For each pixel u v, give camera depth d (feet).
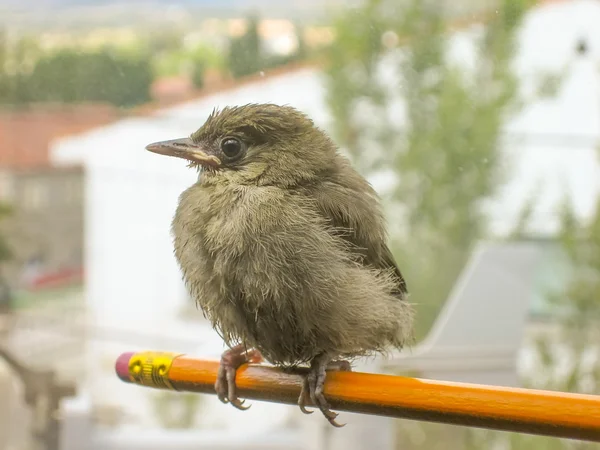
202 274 0.90
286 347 0.91
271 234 0.88
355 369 1.01
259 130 0.92
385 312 0.92
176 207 0.94
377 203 0.97
